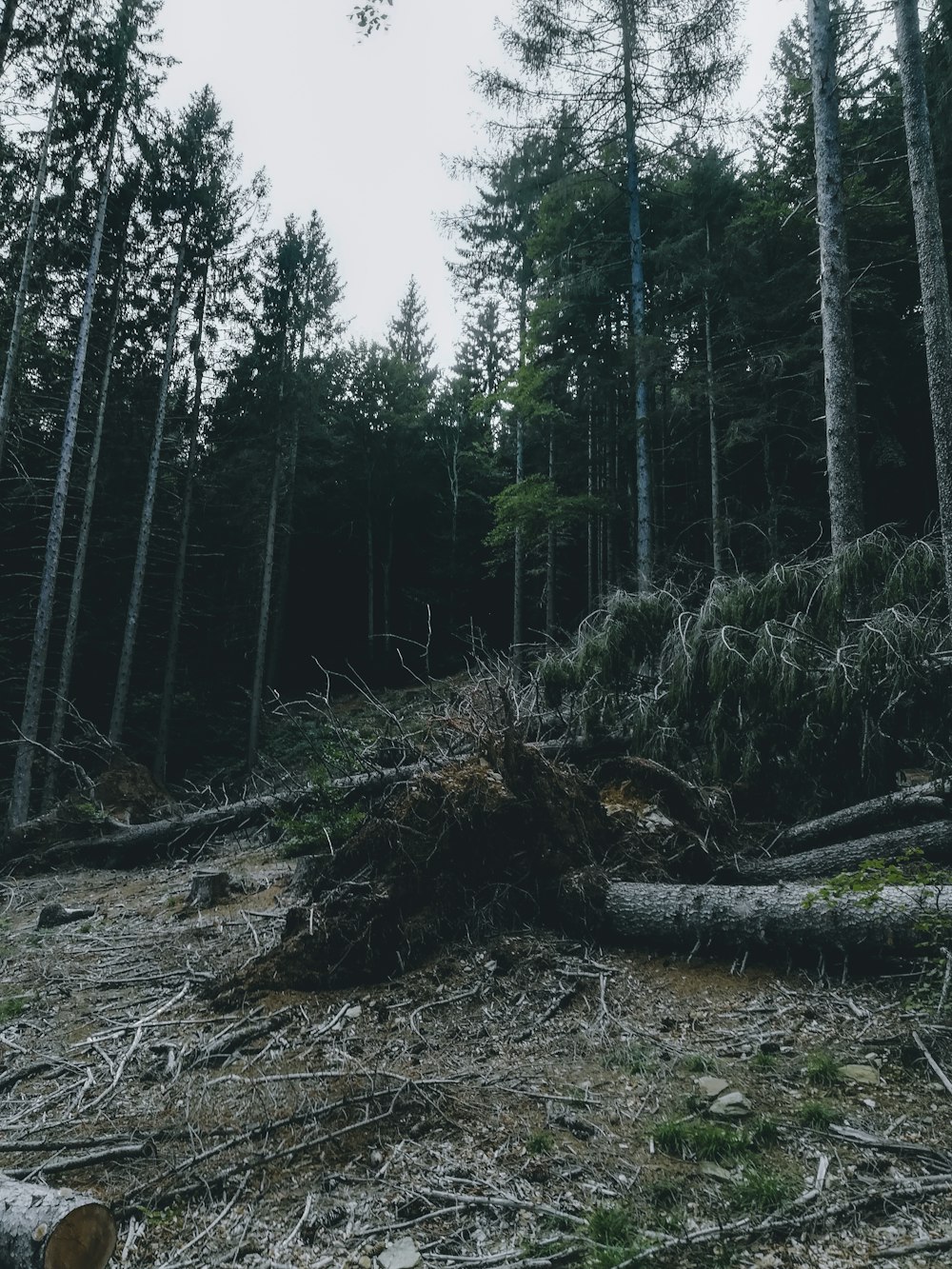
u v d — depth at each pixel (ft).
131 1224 9.13
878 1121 10.37
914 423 53.57
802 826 22.45
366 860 19.13
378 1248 8.54
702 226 55.62
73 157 55.06
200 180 64.54
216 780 63.77
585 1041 13.43
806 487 59.93
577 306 57.93
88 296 52.01
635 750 27.04
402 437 104.73
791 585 25.48
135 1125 11.50
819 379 50.57
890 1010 13.38
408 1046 13.64
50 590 47.52
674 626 27.94
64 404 59.26
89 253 57.36
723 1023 13.67
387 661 100.37
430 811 19.08
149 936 21.81
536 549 81.71
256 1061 13.48
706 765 25.29
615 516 59.16
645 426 51.75
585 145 53.88
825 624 24.38
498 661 32.55
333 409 101.91
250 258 67.87
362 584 108.06
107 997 17.35
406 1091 11.92
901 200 50.19
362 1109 11.48
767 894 16.02
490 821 18.72
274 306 71.56
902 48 22.38
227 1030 14.70
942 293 21.18
